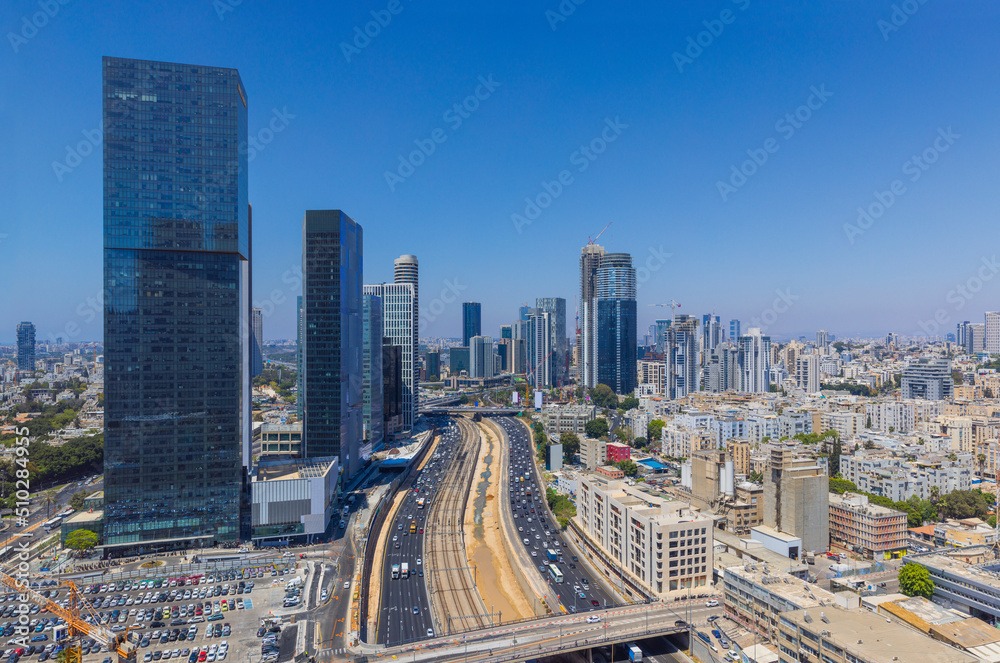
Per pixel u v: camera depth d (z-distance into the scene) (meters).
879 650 175.12
